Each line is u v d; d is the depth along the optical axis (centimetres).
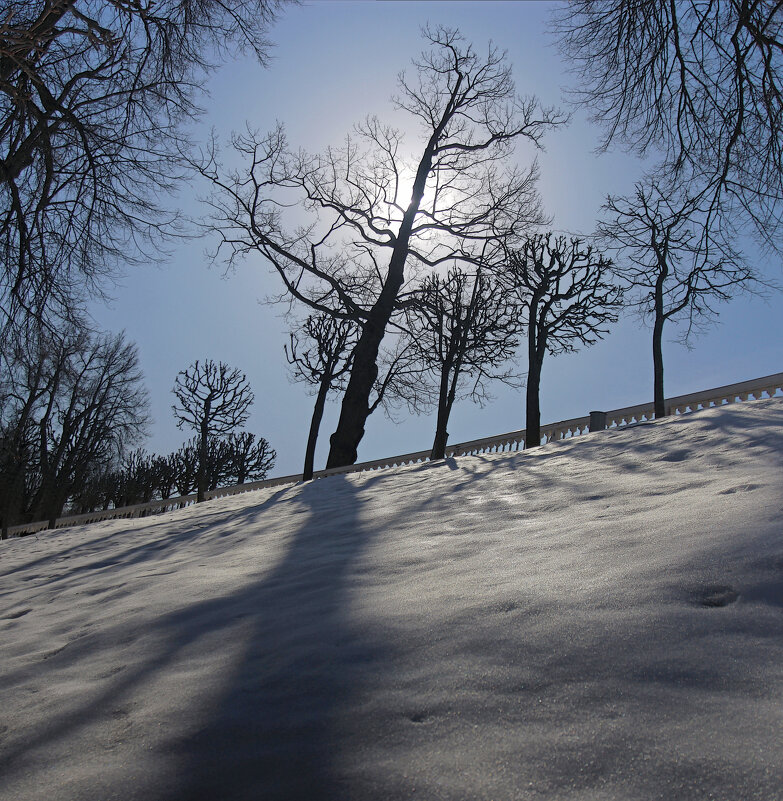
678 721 202
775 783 169
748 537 346
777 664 224
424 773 201
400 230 2500
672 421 976
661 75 1168
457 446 2003
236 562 633
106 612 504
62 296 1106
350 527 707
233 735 250
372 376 2300
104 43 941
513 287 1789
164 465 3675
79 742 271
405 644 300
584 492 625
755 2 1010
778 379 1359
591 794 177
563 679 240
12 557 1122
